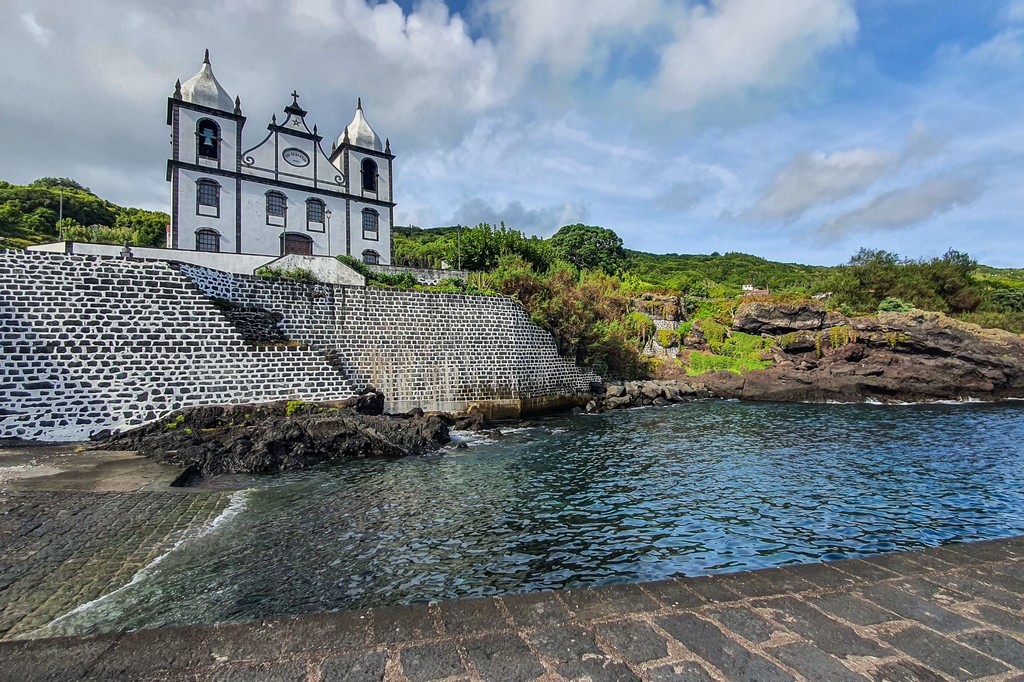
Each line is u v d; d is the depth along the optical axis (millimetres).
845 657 3779
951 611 4477
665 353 42062
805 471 16594
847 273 51906
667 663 3717
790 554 9961
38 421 16812
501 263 44406
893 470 16797
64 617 6805
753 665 3684
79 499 11102
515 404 28156
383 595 8016
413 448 18781
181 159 34031
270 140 37438
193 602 7480
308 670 3631
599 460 17969
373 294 25016
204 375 19375
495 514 12117
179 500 11742
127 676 3578
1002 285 65500
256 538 10102
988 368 38188
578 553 9891
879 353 39625
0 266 16734
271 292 22672
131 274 18438
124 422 17953
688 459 18234
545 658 3775
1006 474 16328
